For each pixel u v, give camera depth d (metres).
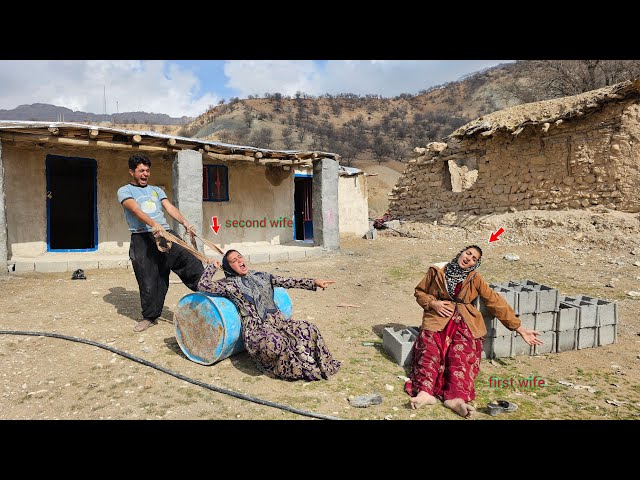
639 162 11.56
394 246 13.98
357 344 5.14
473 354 3.89
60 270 8.75
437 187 17.34
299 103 128.38
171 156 11.31
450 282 4.14
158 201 5.19
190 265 5.28
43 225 10.03
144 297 5.14
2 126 8.05
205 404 3.53
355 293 7.70
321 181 12.24
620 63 22.69
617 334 5.46
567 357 4.84
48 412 3.35
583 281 8.39
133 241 5.09
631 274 8.70
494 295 4.14
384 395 3.81
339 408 3.54
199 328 4.26
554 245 11.86
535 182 13.88
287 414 3.42
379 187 46.25
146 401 3.55
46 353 4.43
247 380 4.00
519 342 4.85
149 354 4.48
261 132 91.38
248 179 13.20
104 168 10.70
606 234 11.35
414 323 6.03
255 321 4.13
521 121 14.30
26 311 5.73
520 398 3.85
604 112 12.19
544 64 24.95
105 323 5.38
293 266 10.23
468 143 15.91
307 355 4.02
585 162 12.59
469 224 15.38
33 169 9.82
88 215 10.97
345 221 17.05
